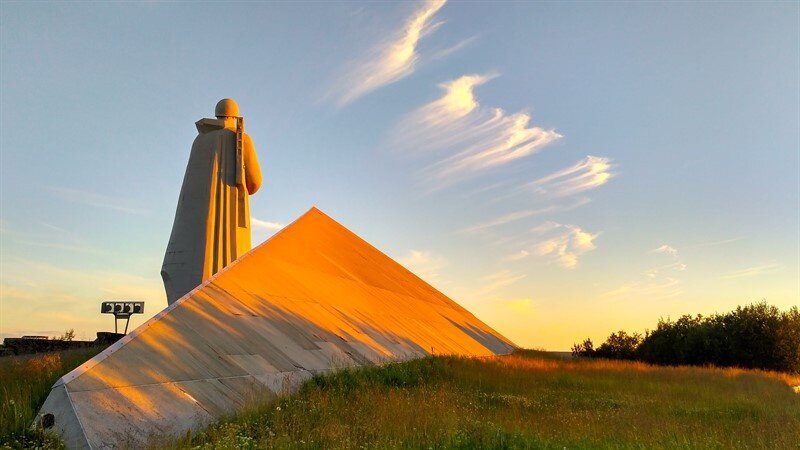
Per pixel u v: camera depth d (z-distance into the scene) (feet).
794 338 168.76
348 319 82.84
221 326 53.42
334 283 97.35
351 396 50.06
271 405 43.39
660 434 44.68
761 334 172.45
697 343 181.47
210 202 106.42
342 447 33.81
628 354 210.18
